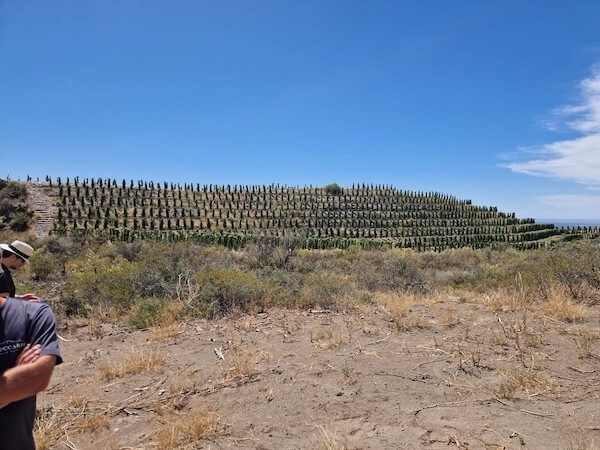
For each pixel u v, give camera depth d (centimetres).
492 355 482
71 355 562
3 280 258
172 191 4791
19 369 177
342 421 347
